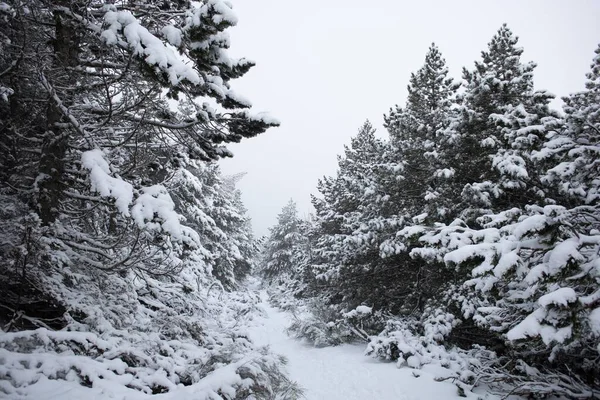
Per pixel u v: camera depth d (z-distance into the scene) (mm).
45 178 5695
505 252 5070
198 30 4824
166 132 7020
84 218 6918
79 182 6152
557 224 4711
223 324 10422
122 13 4828
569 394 5766
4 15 5098
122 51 5219
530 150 7535
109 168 5457
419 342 10141
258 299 22047
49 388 3229
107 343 4484
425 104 13609
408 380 8570
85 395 3277
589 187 6707
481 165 11359
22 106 6074
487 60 12250
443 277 11547
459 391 7500
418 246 11703
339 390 8594
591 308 4262
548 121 6973
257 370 4582
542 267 4523
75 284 5770
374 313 13531
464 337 10891
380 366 10133
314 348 13891
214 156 7617
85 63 6062
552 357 6156
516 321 6742
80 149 6223
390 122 14695
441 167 11844
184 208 17031
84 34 5797
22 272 4820
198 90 5762
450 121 11812
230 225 27031
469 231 6441
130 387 3904
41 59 5344
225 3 4746
